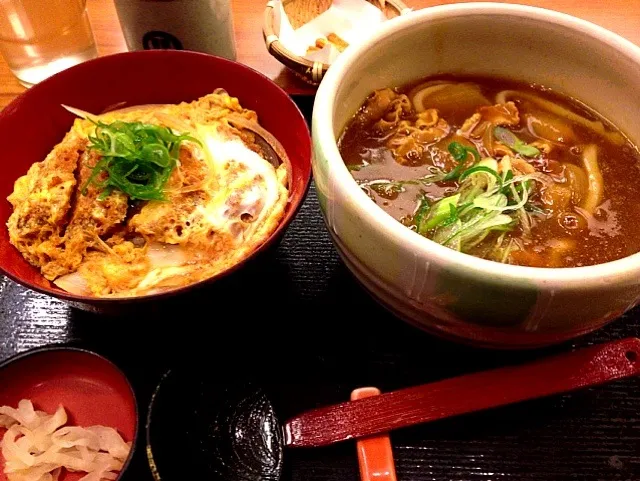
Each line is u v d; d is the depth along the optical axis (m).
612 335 0.28
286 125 0.33
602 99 0.29
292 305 0.30
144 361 0.28
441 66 0.31
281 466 0.24
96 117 0.33
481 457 0.25
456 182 0.27
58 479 0.26
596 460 0.25
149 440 0.25
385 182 0.27
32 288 0.26
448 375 0.27
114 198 0.29
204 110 0.34
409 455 0.25
